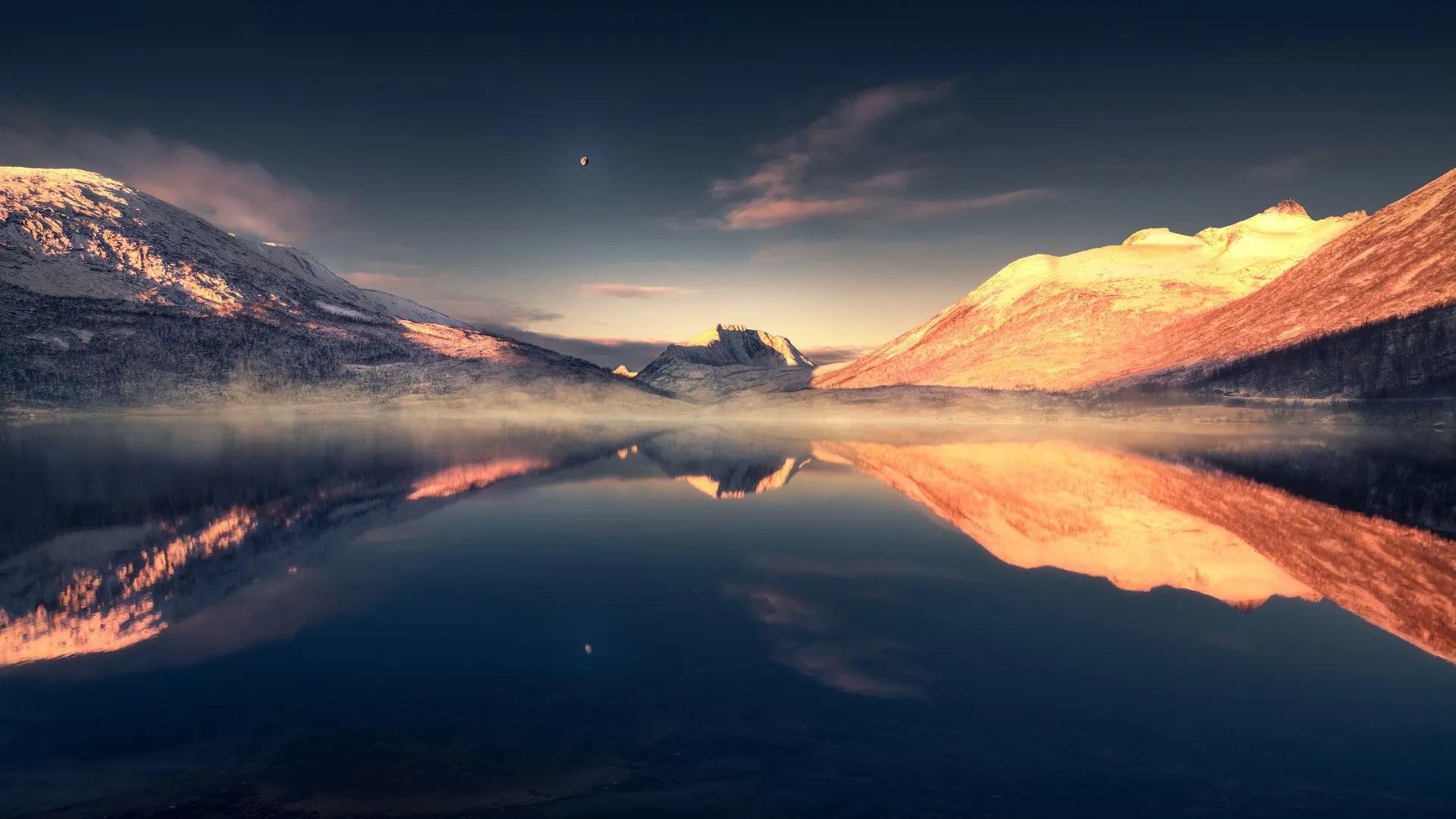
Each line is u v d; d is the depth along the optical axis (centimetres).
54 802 602
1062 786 623
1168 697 824
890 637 1025
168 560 1512
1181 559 1507
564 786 623
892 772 650
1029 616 1127
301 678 880
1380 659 945
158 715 777
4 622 1106
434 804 594
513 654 956
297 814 581
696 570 1423
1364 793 614
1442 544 1670
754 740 712
